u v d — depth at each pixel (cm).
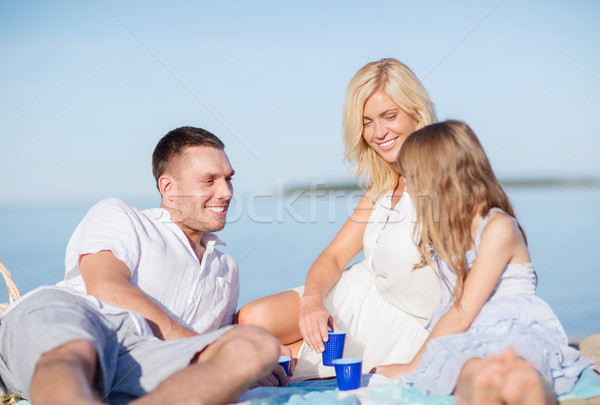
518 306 158
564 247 641
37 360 122
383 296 200
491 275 159
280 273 569
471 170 171
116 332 145
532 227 803
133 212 180
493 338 148
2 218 1379
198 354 138
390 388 148
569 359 149
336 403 133
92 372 122
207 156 187
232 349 126
